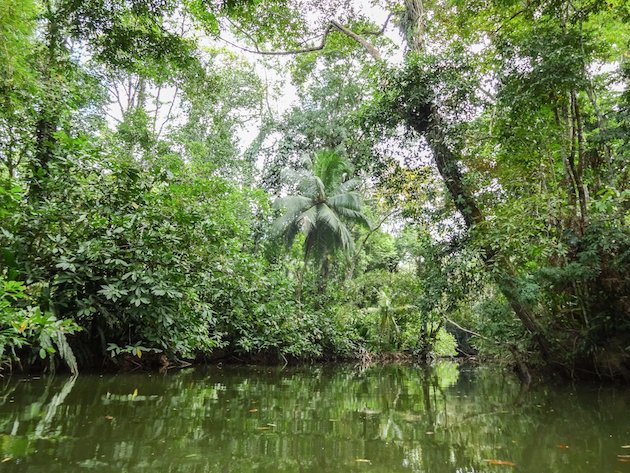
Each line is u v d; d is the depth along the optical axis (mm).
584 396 5211
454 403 4441
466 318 13352
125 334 5863
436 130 7711
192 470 1858
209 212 6879
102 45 6227
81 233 5359
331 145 18578
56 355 5297
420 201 8523
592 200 6738
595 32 7664
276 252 14992
